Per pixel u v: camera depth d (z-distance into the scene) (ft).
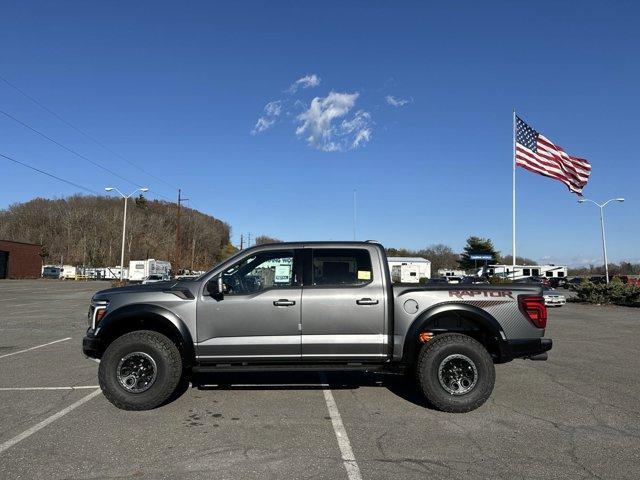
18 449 15.34
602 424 17.95
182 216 419.95
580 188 78.07
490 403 20.72
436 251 362.74
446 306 19.97
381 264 20.44
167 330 20.90
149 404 19.26
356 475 13.51
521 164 76.74
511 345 19.92
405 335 19.92
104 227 387.96
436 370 19.31
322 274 20.42
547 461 14.51
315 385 23.72
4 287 151.43
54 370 26.76
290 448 15.49
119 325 20.44
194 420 18.26
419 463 14.35
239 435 16.66
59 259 379.55
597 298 89.15
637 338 41.22
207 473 13.62
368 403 20.67
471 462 14.43
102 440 16.14
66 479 13.23
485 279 101.24
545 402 20.88
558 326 50.93
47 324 49.16
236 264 20.57
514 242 83.71
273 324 19.80
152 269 218.38
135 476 13.43
